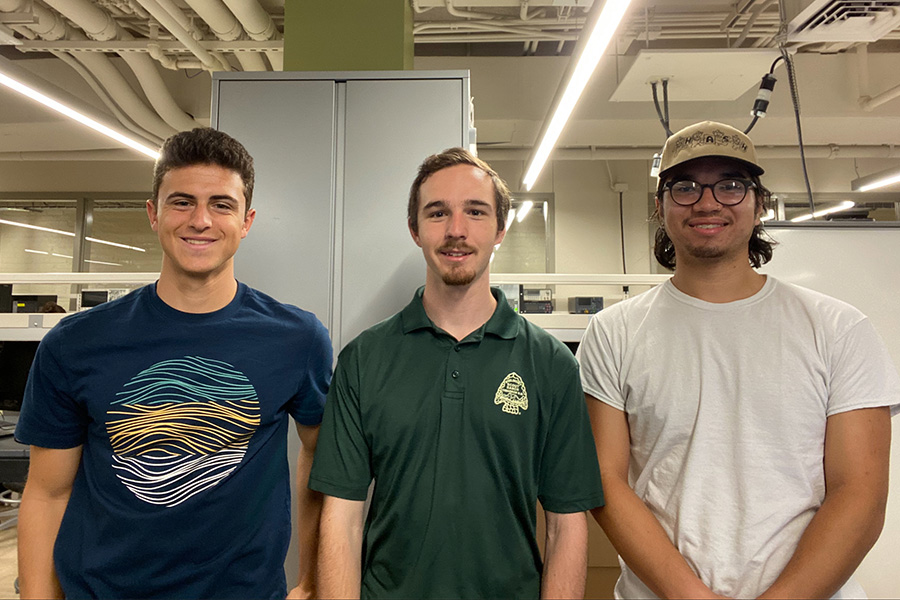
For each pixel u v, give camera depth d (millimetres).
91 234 5547
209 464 950
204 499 940
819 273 1488
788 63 2047
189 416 947
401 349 1003
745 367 995
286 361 1030
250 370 992
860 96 3998
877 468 918
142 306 1013
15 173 5523
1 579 2480
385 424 948
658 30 3678
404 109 1578
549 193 5441
